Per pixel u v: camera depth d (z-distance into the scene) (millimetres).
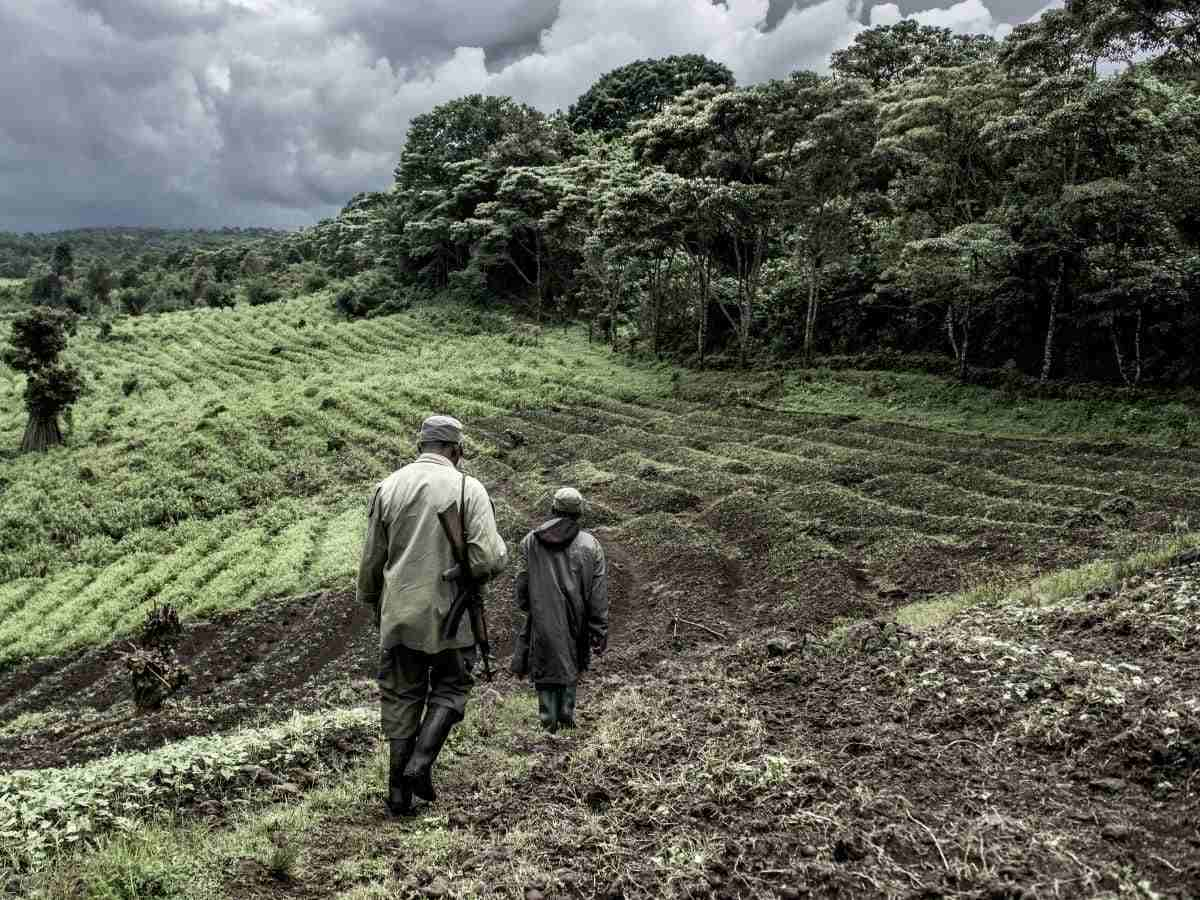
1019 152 28562
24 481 37656
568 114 88688
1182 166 24875
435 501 4223
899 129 32469
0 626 24203
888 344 36312
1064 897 2705
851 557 15680
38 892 3373
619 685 8016
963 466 21531
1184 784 3480
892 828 3303
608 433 31672
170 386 55531
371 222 85062
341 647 17375
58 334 44094
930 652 5828
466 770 5281
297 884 3533
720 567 15883
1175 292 25281
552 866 3385
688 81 82312
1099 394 26609
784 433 28719
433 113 71500
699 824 3596
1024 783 3713
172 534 29688
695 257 42188
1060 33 27297
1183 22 22734
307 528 28016
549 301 63062
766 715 5098
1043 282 29172
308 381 50000
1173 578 7801
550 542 6566
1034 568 13352
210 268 113875
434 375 46094
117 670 19422
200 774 5156
